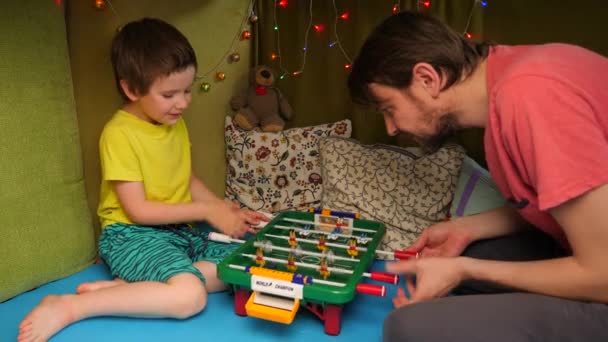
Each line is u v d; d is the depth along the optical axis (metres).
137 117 1.24
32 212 1.11
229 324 1.01
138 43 1.15
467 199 1.37
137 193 1.20
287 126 1.69
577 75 0.69
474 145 1.50
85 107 1.29
